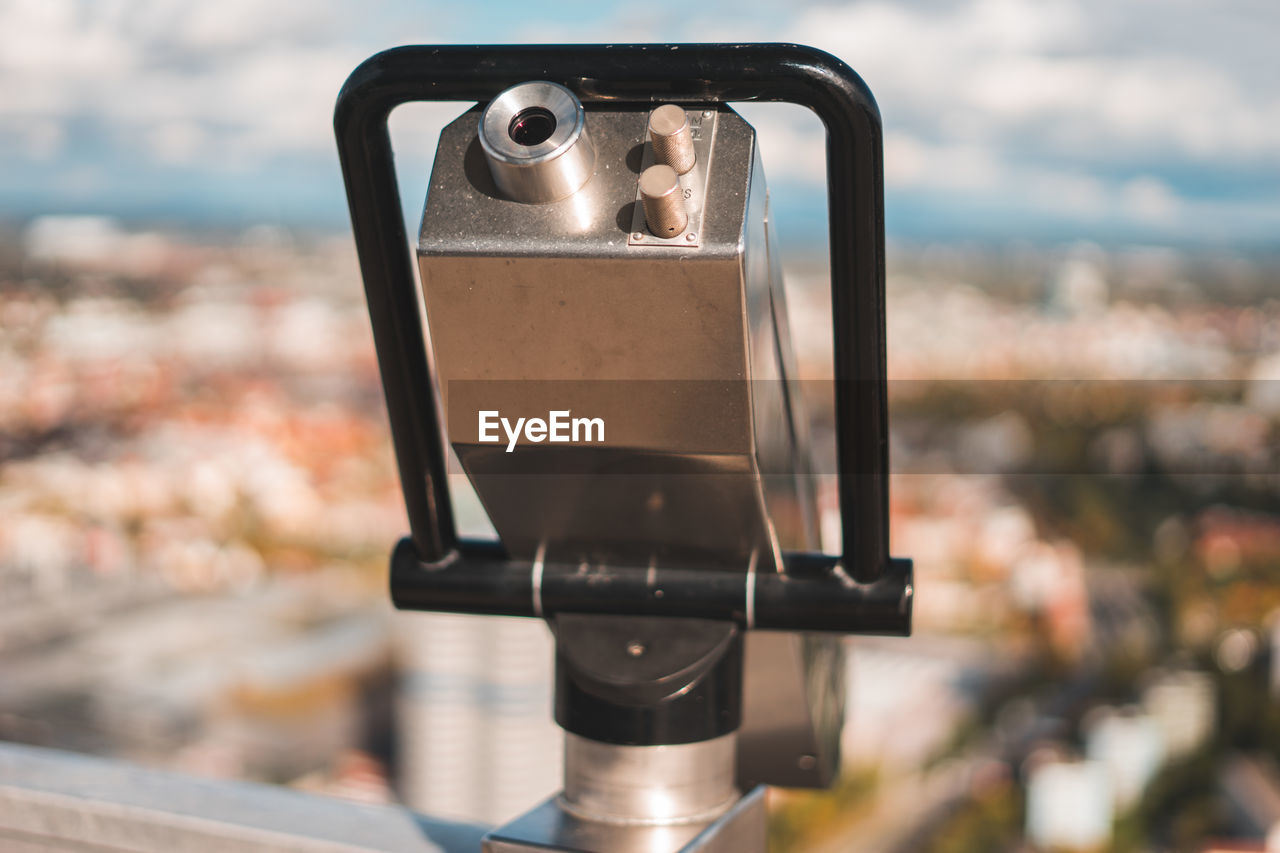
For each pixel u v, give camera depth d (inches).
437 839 19.9
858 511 16.6
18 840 22.1
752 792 19.7
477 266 13.9
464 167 14.3
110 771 22.9
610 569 18.5
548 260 13.6
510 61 14.7
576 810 18.6
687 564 18.1
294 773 420.5
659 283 13.5
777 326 16.5
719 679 18.0
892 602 17.1
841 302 15.4
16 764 23.3
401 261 17.1
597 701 18.0
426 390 18.1
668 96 14.3
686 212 13.4
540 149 13.3
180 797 21.7
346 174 16.2
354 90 15.3
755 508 16.4
